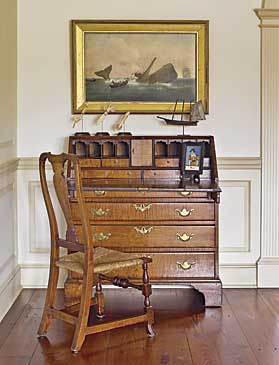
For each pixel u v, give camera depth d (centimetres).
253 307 391
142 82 431
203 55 429
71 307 341
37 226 441
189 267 389
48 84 432
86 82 431
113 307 389
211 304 390
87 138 414
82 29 427
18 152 436
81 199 310
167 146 420
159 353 312
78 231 389
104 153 421
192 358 305
